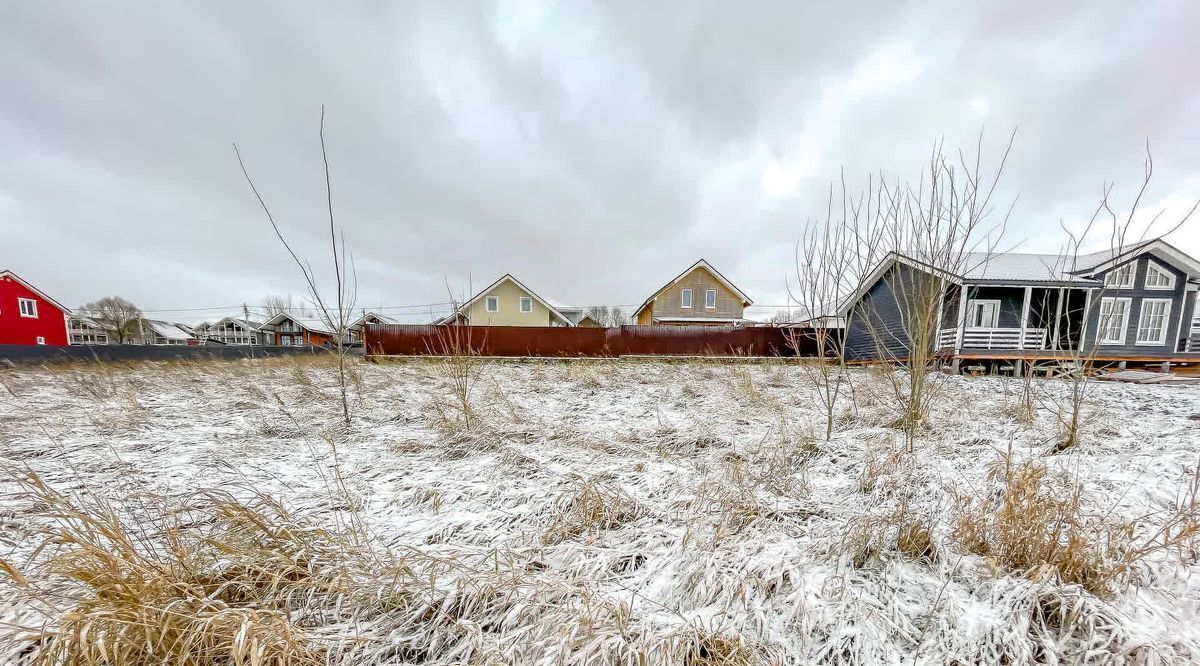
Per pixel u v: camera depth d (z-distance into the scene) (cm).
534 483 307
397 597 177
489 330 1412
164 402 621
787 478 306
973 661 143
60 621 137
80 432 448
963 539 203
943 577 183
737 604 172
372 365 1098
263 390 700
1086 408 496
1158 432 405
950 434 413
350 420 513
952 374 948
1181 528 210
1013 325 1166
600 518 250
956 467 322
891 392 578
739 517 243
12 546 215
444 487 298
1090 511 232
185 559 180
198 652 142
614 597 178
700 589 180
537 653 149
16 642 143
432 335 1408
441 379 809
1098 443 373
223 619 146
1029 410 463
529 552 213
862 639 153
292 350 1861
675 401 637
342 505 271
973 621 155
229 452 380
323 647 153
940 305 409
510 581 178
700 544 213
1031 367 471
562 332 1421
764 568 188
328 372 922
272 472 333
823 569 191
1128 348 1206
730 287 2106
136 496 248
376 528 240
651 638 150
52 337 2100
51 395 680
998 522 203
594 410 577
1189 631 146
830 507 261
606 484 301
